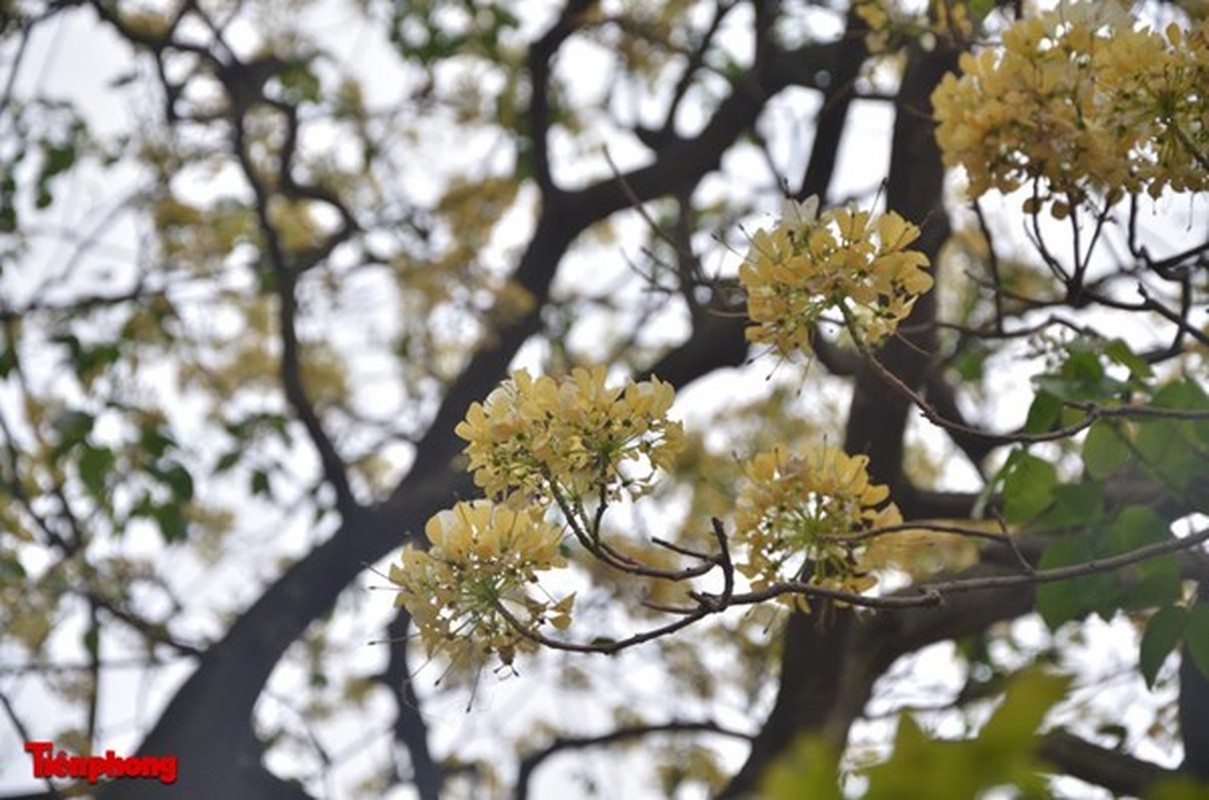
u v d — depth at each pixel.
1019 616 8.12
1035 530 5.29
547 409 3.65
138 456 10.23
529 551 3.63
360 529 10.58
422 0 11.62
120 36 11.23
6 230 11.27
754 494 3.91
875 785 1.28
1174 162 4.01
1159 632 4.91
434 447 11.38
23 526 10.34
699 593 3.59
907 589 7.61
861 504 3.92
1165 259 4.22
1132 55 3.97
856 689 8.27
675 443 3.67
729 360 10.09
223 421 11.97
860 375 7.62
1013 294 4.32
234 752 10.39
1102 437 5.21
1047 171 4.00
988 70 4.06
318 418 10.48
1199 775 6.35
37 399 10.75
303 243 12.18
